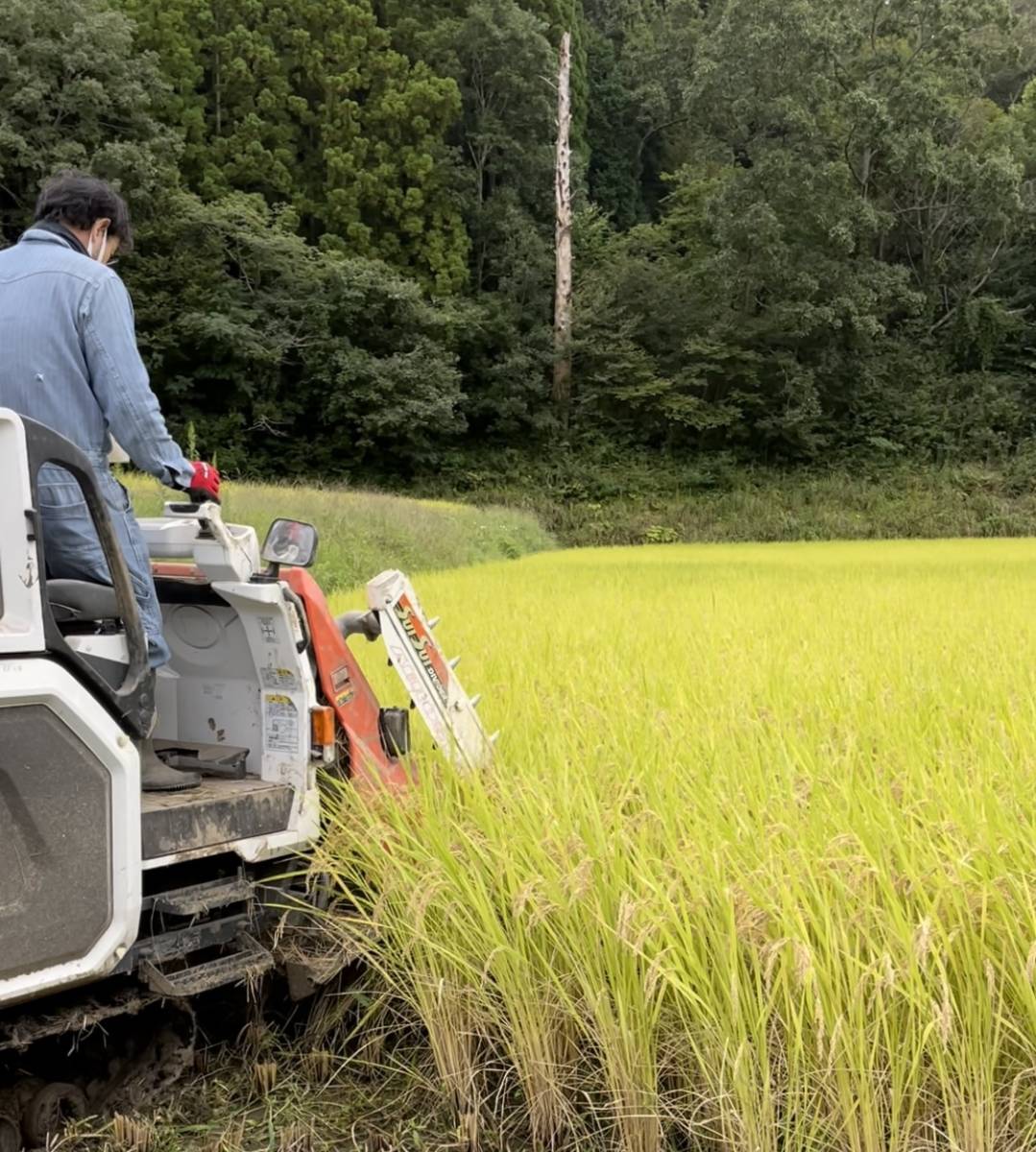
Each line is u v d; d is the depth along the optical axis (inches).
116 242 121.0
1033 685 189.9
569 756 143.4
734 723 154.4
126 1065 104.5
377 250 1428.4
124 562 100.0
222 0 1428.4
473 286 1547.7
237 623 123.4
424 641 142.9
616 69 1899.6
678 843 108.0
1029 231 1535.4
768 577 527.2
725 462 1406.3
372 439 1312.7
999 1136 85.7
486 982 103.7
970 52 1409.9
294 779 118.6
